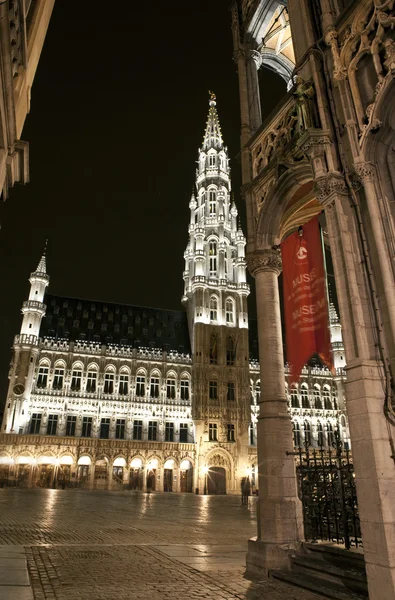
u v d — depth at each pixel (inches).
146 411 2506.2
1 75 347.6
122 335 2780.5
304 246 494.9
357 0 420.2
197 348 2615.7
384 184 372.5
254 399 2731.3
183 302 3090.6
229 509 1180.5
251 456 2511.1
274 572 371.2
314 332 457.4
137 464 2340.1
